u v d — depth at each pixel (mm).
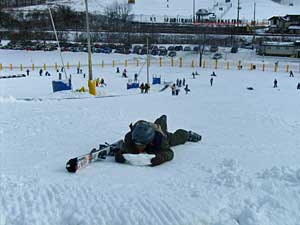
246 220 5684
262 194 6504
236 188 6754
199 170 7859
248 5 143875
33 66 61594
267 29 100062
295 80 50500
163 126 9695
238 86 42781
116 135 11367
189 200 6188
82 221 5566
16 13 101312
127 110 17594
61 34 87375
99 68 64125
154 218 5629
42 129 11867
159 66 67688
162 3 139250
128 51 79125
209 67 67562
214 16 119688
